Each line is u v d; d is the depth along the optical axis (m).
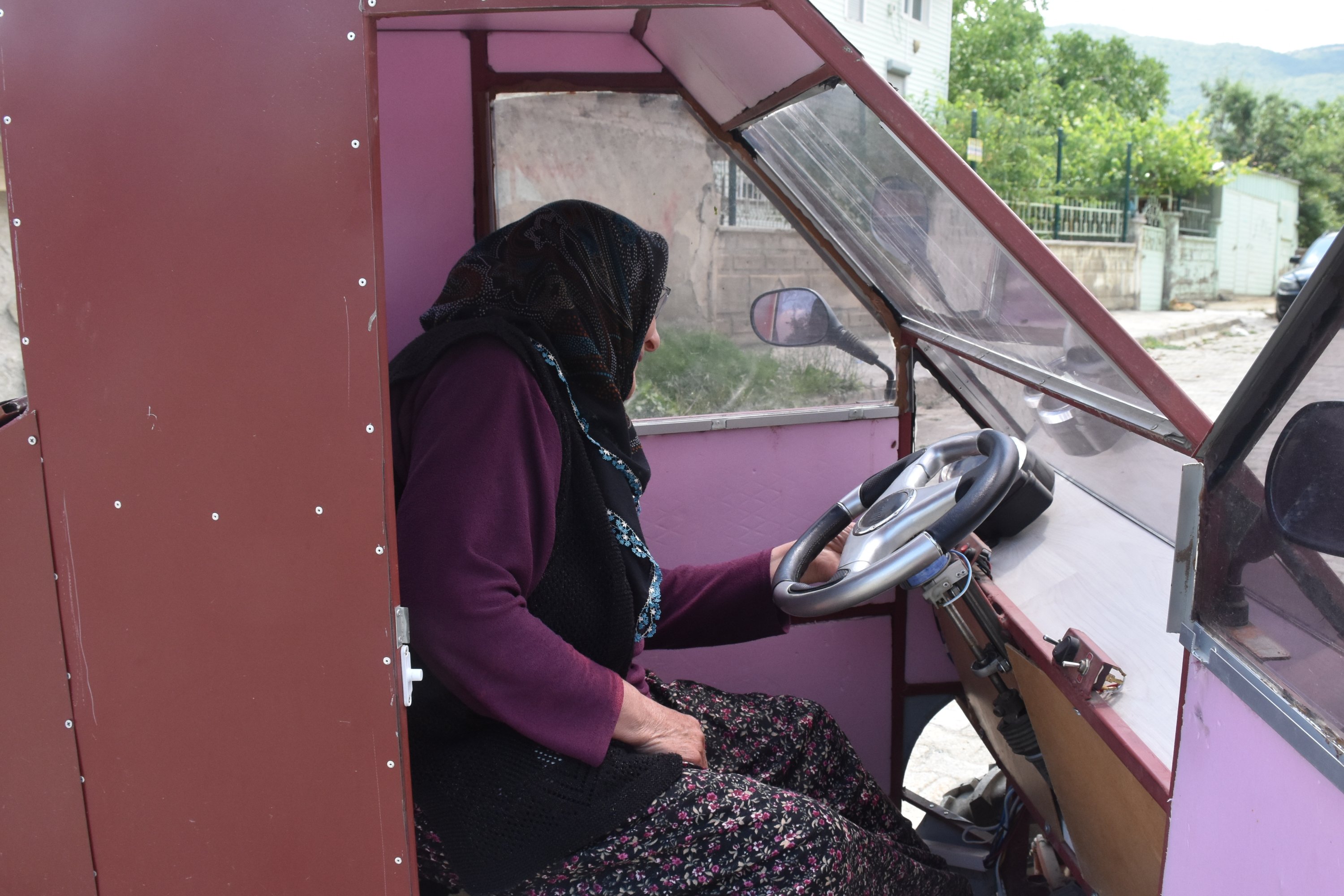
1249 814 0.91
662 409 2.06
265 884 1.16
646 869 1.27
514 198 1.93
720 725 1.63
